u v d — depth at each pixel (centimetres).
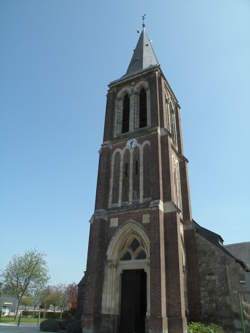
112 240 2039
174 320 1591
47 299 6994
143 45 3469
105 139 2623
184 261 2131
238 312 1886
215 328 1719
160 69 2848
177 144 2884
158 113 2481
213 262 2111
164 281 1705
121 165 2397
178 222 1900
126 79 2933
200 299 1994
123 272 2017
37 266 5109
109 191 2327
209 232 2866
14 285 4956
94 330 1753
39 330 2266
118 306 1870
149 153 2294
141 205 2064
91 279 1909
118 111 2802
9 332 2056
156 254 1756
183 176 2623
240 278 1988
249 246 3681
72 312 3675
